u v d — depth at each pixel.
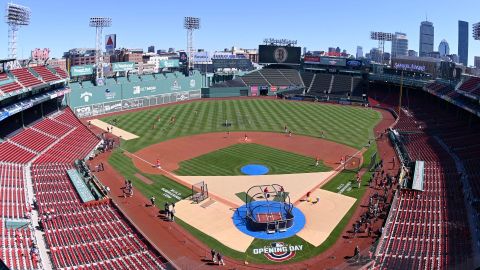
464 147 73.62
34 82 74.81
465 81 91.69
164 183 60.19
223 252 42.00
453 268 35.12
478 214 46.25
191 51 139.50
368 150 78.38
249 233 45.88
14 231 40.06
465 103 85.56
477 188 53.75
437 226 45.16
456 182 57.78
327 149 78.88
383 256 39.28
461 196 52.62
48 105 88.75
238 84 146.00
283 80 153.00
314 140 85.69
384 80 138.00
